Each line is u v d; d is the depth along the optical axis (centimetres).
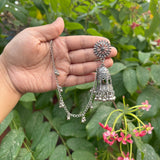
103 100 15
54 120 19
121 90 19
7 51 15
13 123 18
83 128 18
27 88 16
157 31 25
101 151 18
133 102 20
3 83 15
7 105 15
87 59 17
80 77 18
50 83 17
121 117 16
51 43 16
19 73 16
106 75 15
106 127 14
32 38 14
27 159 15
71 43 16
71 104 20
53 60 16
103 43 16
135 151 16
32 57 15
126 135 14
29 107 21
